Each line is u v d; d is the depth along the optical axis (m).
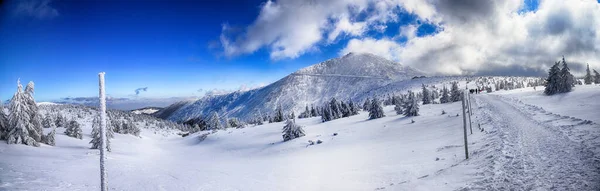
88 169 29.61
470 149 24.59
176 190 20.97
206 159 54.19
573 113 36.09
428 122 53.19
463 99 21.80
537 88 117.94
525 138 22.89
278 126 89.50
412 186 15.84
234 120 130.25
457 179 15.34
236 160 48.56
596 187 10.57
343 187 19.52
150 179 24.88
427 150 29.12
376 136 50.22
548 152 16.94
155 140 119.62
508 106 56.09
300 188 20.67
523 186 12.11
